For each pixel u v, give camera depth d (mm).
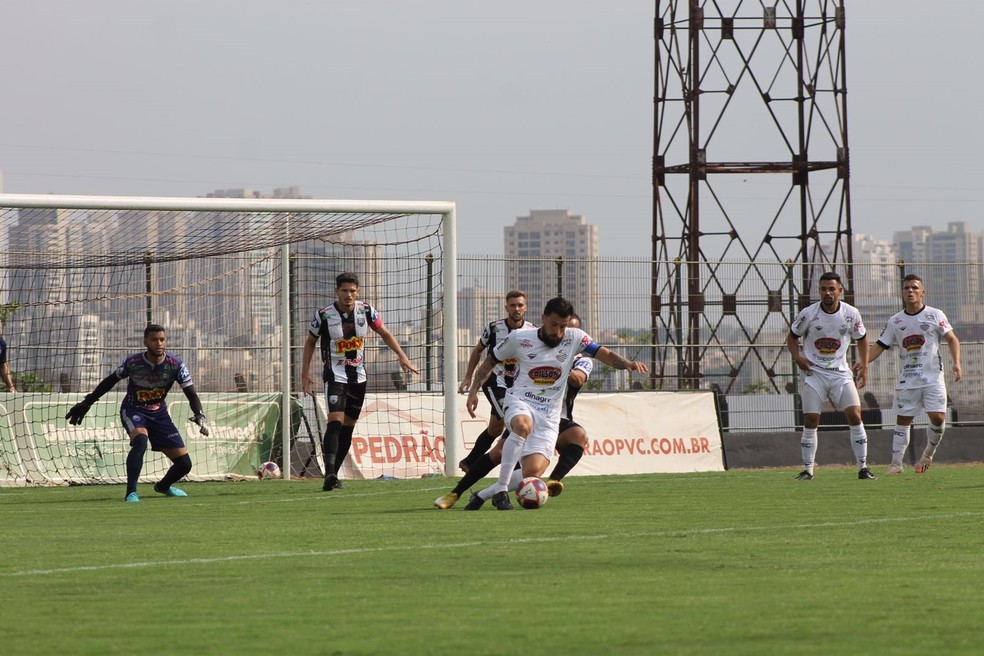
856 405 34844
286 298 42938
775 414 53625
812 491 30281
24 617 13211
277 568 16797
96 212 41500
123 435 42500
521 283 50219
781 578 15430
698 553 17969
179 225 42000
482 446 32344
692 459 49344
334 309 33906
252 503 29422
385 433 44062
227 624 12703
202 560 17734
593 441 47375
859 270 56531
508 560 17344
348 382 34250
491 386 31547
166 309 46719
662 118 70062
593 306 51219
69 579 15969
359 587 15031
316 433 45031
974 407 56812
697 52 67562
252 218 40812
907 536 20062
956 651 11078
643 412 48812
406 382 46438
